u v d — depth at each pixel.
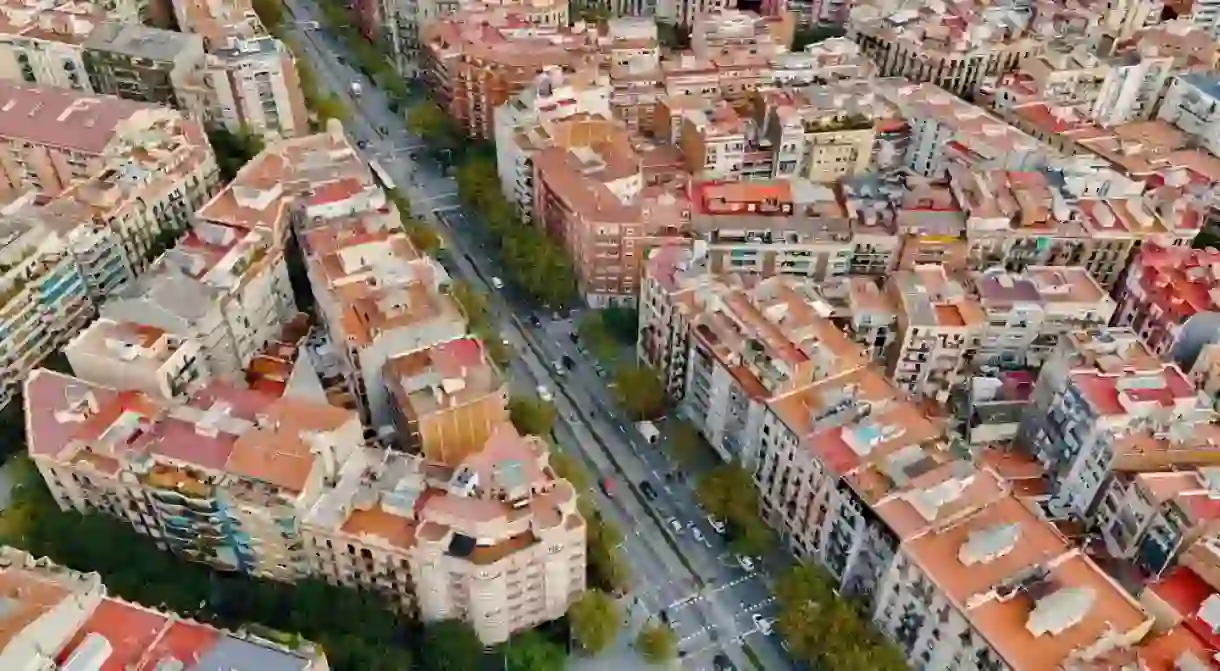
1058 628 192.88
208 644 181.25
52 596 181.12
